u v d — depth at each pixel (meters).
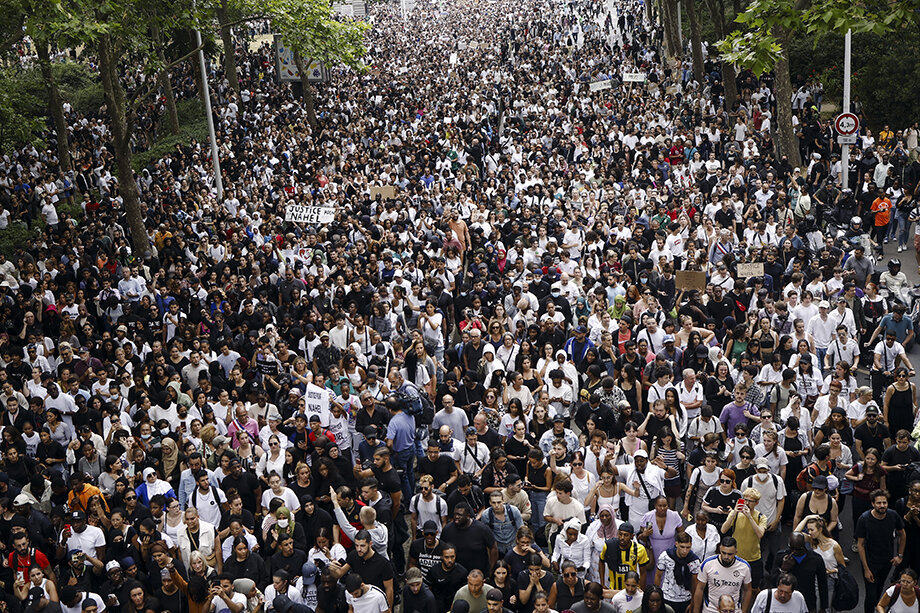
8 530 11.42
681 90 40.25
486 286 18.31
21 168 34.50
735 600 9.46
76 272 22.28
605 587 10.07
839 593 9.96
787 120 28.89
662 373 13.49
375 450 11.99
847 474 11.74
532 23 72.25
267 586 10.22
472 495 11.27
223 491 11.70
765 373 14.02
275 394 15.25
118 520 11.14
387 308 17.47
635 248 19.62
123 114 24.56
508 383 14.02
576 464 11.38
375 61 62.06
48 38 21.77
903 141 27.91
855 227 19.89
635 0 71.56
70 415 14.63
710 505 11.08
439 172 32.91
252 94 47.69
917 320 17.50
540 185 27.56
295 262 21.30
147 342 18.03
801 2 17.56
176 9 26.09
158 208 28.16
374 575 10.02
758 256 18.27
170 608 10.25
